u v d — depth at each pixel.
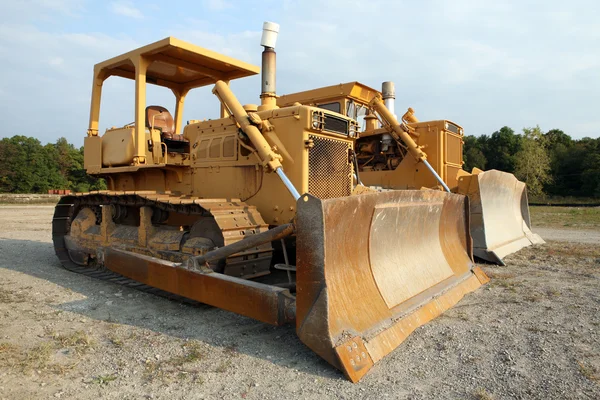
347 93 8.87
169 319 4.20
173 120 7.60
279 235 3.35
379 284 3.65
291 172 4.77
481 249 7.20
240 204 5.00
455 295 4.68
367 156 10.30
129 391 2.73
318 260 2.99
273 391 2.72
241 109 4.96
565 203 28.25
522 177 34.34
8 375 2.95
